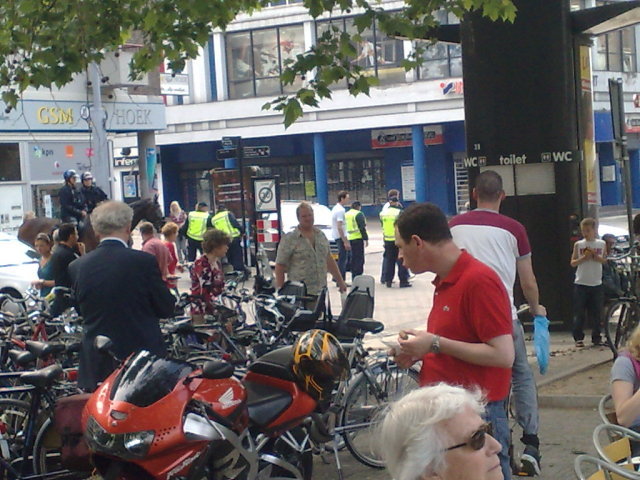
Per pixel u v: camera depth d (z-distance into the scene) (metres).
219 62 52.34
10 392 7.77
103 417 5.87
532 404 7.61
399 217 5.53
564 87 14.34
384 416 2.88
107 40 12.64
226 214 25.59
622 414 5.55
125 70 29.92
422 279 25.05
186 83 43.59
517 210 14.55
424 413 2.80
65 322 10.49
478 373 5.41
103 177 23.36
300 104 11.94
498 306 5.32
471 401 2.85
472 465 2.79
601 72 48.69
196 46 12.93
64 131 29.61
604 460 4.65
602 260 12.99
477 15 14.42
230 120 52.59
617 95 13.74
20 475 7.49
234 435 6.15
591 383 11.05
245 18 51.34
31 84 12.60
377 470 8.48
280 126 51.62
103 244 7.74
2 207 28.39
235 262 25.45
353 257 24.05
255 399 6.71
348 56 12.15
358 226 23.86
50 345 7.71
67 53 12.42
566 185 14.39
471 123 14.72
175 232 18.12
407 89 48.81
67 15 12.45
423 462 2.77
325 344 6.79
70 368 9.11
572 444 8.94
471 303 5.34
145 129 32.09
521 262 7.68
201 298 11.09
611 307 12.78
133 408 5.85
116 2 12.52
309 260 12.11
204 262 11.40
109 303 7.52
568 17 14.34
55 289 10.57
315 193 54.94
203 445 5.98
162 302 7.70
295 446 7.09
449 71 48.09
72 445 6.81
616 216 46.41
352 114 50.16
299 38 50.66
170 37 12.67
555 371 11.69
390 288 23.30
